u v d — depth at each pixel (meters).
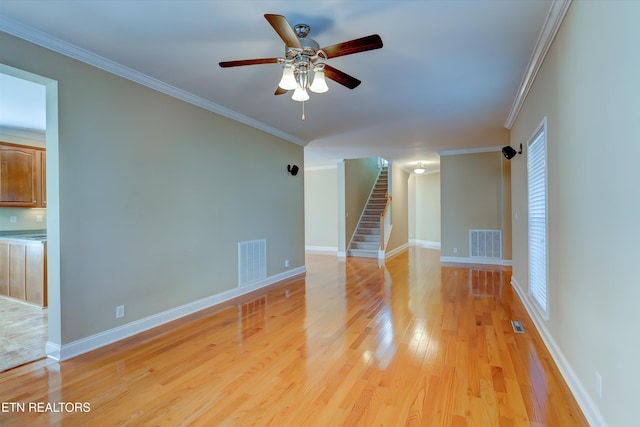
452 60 2.93
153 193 3.40
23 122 4.46
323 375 2.42
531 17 2.29
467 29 2.44
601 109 1.72
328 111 4.38
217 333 3.26
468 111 4.40
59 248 2.64
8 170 4.76
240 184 4.63
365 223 9.34
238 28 2.42
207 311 3.94
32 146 5.04
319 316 3.77
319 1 2.09
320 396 2.15
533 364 2.56
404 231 9.99
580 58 1.99
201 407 2.04
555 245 2.61
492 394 2.16
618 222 1.55
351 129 5.33
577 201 2.09
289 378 2.38
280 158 5.59
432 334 3.20
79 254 2.77
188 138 3.80
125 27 2.40
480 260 7.16
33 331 3.29
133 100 3.20
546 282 2.84
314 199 9.76
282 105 4.12
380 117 4.65
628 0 1.42
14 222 5.00
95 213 2.89
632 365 1.43
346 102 4.01
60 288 2.64
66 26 2.38
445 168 7.41
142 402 2.10
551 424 1.86
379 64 2.99
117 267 3.06
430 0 2.09
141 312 3.28
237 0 2.08
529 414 1.94
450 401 2.08
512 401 2.08
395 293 4.79
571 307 2.22
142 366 2.57
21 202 4.89
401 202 9.62
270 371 2.49
